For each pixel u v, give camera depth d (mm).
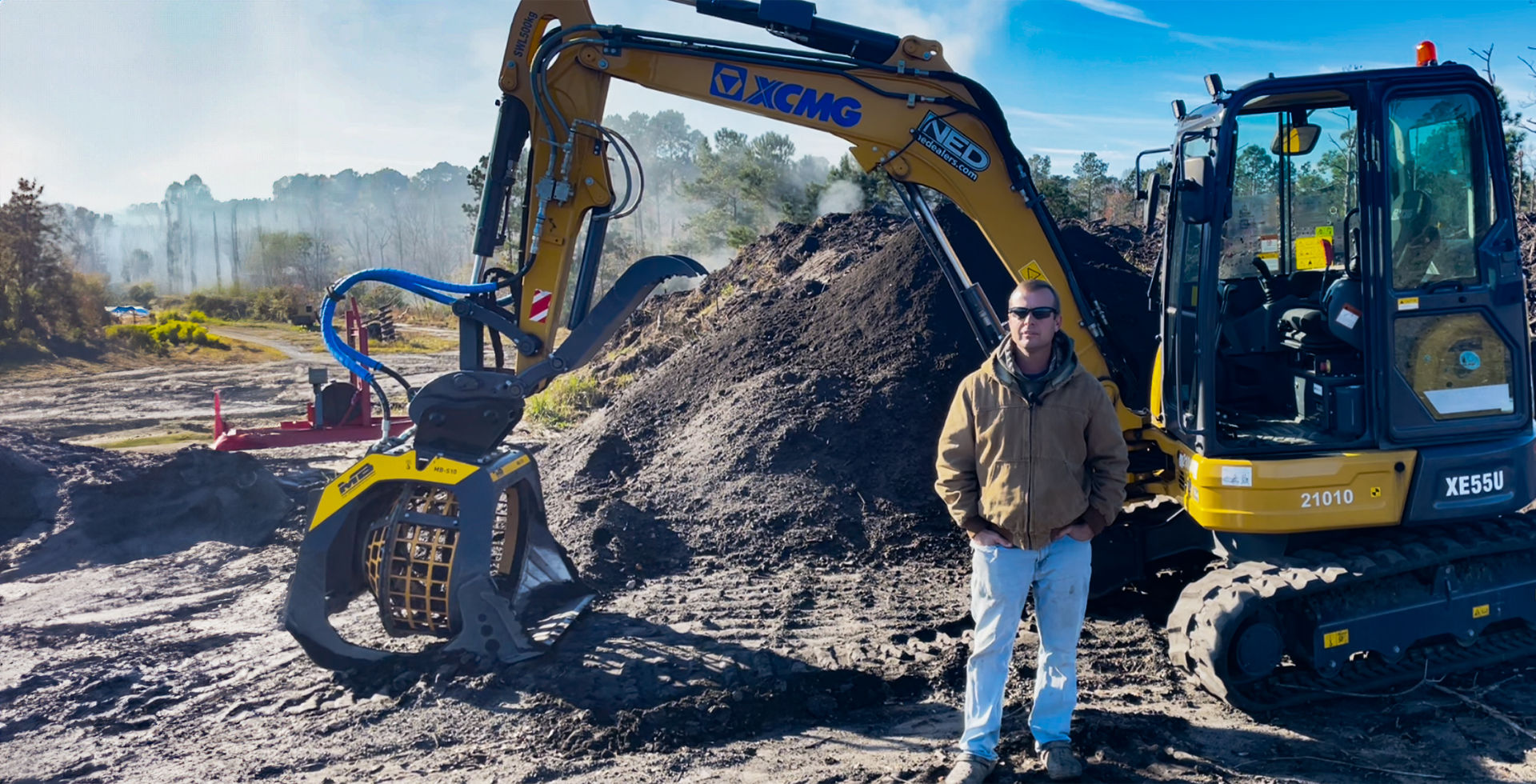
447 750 4258
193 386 24016
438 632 5145
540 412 13680
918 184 5734
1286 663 4668
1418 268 4473
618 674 4906
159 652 5746
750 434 8086
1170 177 5160
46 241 34719
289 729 4551
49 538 8102
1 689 5164
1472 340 4508
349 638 5652
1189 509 4855
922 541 6984
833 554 6930
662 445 8969
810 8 5555
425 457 5004
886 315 9219
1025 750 3959
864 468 7656
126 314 51938
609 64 5496
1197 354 4680
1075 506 3576
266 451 12648
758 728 4438
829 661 5090
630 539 6980
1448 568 4574
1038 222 5617
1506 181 4484
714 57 5516
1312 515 4457
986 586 3691
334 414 11484
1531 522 4734
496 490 5078
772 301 13227
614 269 43812
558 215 5555
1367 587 4504
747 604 6008
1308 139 5004
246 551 8062
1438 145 4488
